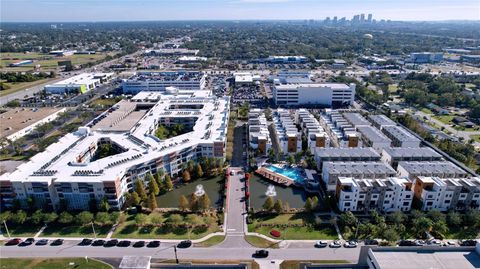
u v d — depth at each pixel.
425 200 157.88
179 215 152.88
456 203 158.88
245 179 191.62
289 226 148.38
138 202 163.38
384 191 157.38
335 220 150.12
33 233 144.62
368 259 100.69
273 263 125.81
